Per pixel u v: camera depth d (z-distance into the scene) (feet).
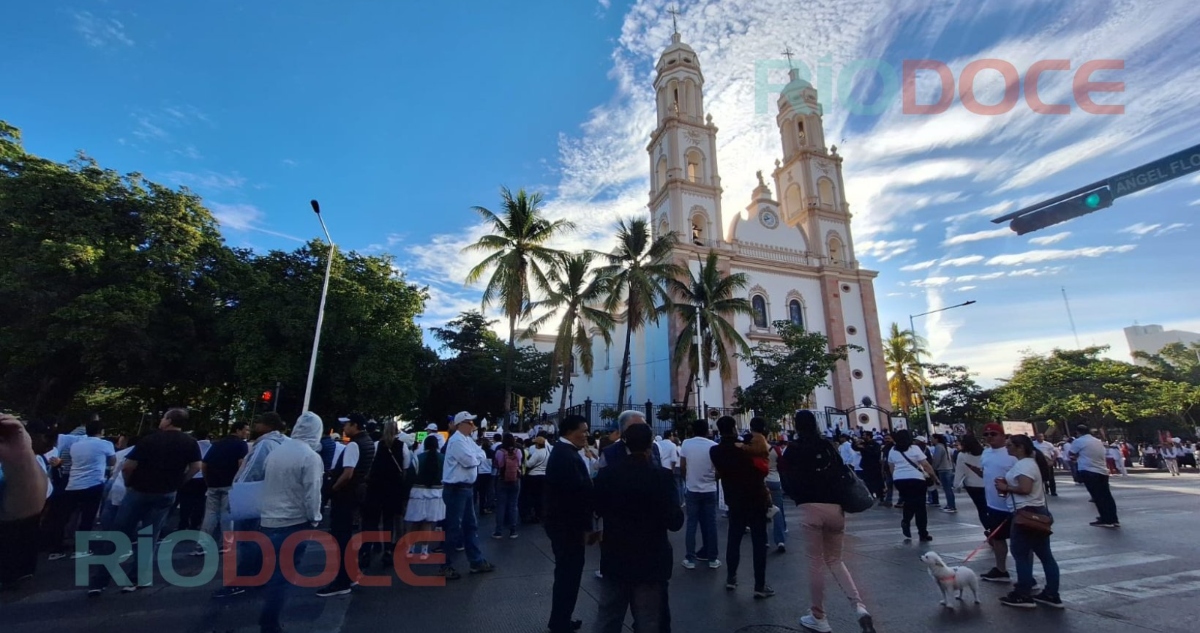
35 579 21.53
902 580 21.12
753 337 106.11
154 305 64.23
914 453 29.50
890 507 43.16
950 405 118.11
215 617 17.33
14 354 58.80
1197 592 18.92
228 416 92.94
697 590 19.89
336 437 31.45
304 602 18.84
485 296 74.33
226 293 77.87
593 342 137.80
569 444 15.64
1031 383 126.21
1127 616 16.63
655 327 109.40
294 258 86.58
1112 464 73.51
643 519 11.46
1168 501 43.42
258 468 18.71
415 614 17.75
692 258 106.52
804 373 82.43
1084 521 34.27
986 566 23.50
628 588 11.40
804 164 131.95
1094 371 119.24
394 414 87.04
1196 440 111.24
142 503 20.03
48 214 61.41
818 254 122.01
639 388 113.70
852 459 47.80
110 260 62.64
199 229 74.64
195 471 21.13
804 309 114.93
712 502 23.48
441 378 108.06
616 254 82.99
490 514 40.83
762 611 17.57
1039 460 37.52
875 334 116.78
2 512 18.99
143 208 68.03
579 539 14.89
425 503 23.68
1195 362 162.40
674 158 117.19
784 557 25.57
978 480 26.99
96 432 26.55
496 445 40.73
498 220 76.95
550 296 76.69
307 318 74.79
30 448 19.27
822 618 15.80
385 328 83.10
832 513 16.14
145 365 67.82
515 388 115.65
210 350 74.64
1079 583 20.35
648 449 12.43
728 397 98.99
